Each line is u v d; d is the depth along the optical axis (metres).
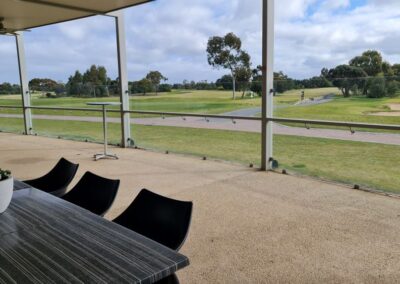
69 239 1.36
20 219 1.57
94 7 5.22
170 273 1.15
